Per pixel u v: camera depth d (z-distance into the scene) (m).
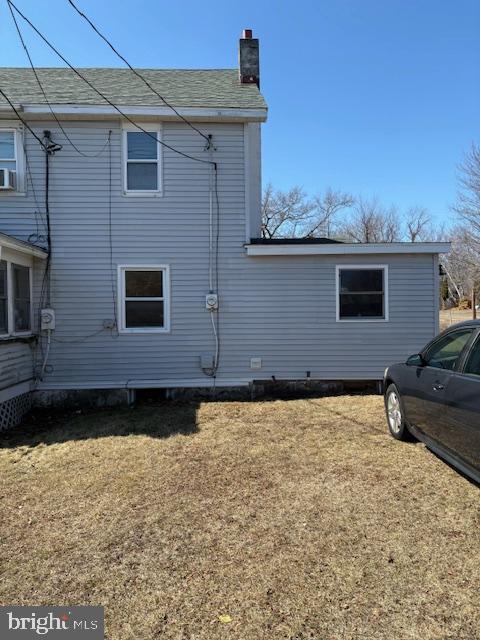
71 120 8.12
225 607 2.38
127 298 8.27
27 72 9.98
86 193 8.16
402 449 4.91
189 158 8.31
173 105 7.99
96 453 5.07
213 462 4.64
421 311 8.48
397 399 5.24
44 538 3.14
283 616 2.31
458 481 4.00
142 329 8.27
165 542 3.06
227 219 8.37
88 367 8.16
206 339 8.36
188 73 10.80
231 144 8.38
